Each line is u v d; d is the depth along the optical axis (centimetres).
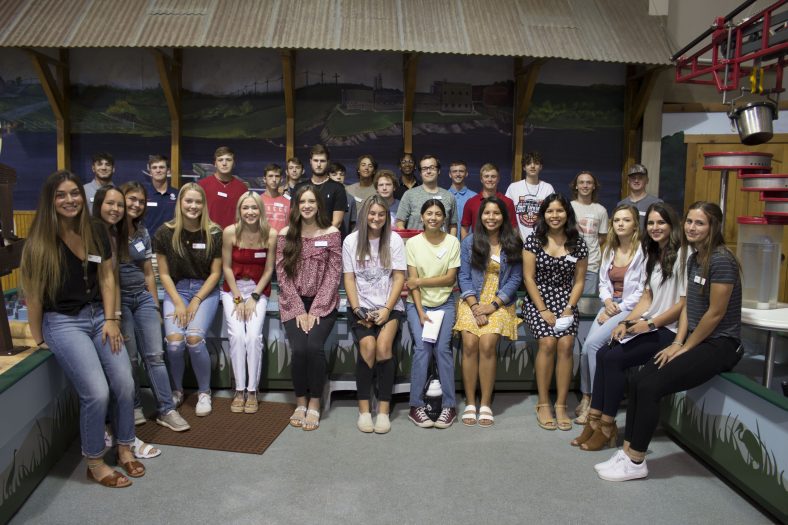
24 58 607
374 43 545
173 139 612
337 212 482
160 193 490
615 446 330
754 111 366
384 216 360
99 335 287
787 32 328
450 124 643
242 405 367
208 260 373
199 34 540
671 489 282
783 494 244
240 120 624
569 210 362
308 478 287
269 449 318
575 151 659
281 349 396
